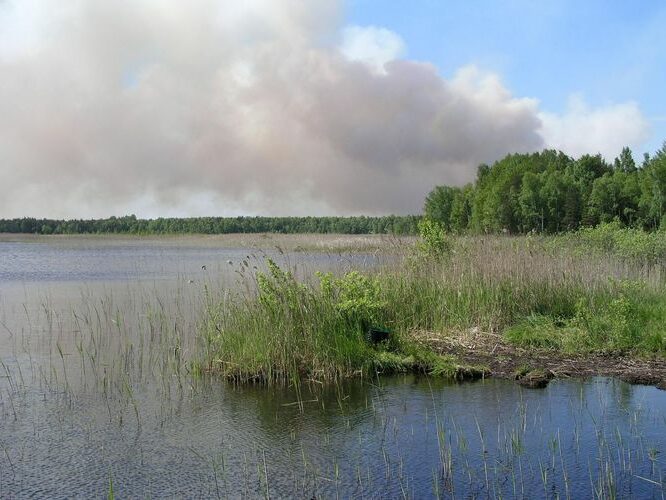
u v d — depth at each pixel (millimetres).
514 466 6172
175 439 6977
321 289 10711
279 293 10305
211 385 9117
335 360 9508
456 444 6762
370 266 13992
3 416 7727
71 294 19891
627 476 5910
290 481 5887
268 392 8766
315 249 19625
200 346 11180
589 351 10609
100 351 11195
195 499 5547
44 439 6977
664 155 49750
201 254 49906
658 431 7086
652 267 17328
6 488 5754
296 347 9656
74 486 5805
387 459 6375
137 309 15938
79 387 8961
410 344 10602
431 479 5895
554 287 13297
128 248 64688
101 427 7355
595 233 21656
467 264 13938
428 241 15344
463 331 11883
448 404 8148
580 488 5684
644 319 12102
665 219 38469
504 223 51531
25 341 12055
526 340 11195
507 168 71875
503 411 7832
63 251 56312
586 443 6746
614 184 50312
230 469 6168
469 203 57906
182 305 16203
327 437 7016
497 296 12586
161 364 10281
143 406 8133
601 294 13344
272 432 7188
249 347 9750
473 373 9500
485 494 5582
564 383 9086
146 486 5805
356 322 10312
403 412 7844
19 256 46531
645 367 9789
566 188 53812
